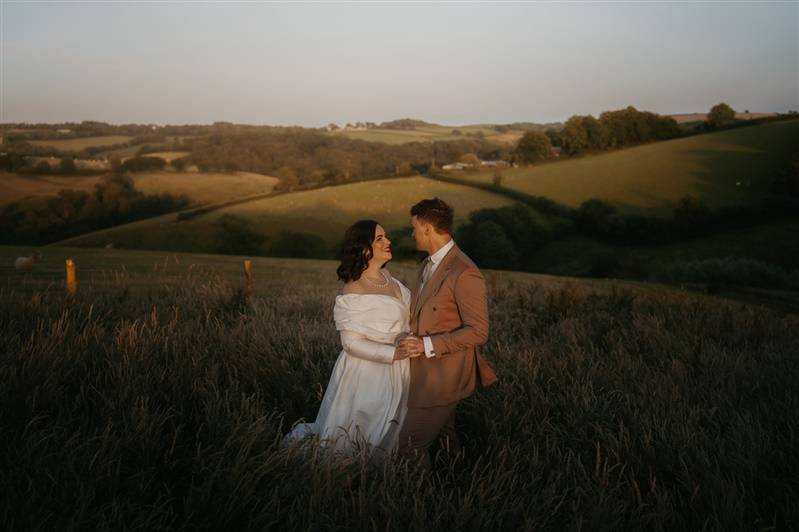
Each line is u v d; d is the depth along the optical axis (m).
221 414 3.07
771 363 5.11
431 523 2.35
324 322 6.58
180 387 3.47
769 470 2.92
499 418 3.52
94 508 2.23
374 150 140.12
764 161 92.56
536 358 4.88
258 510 2.42
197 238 81.19
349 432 3.00
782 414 3.71
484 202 90.88
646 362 5.37
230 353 4.45
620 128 123.56
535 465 2.88
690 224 75.00
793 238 70.56
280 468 2.63
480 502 2.45
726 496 2.52
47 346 3.83
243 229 80.19
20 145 132.38
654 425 3.32
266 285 14.70
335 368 3.19
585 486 2.71
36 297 6.41
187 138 154.12
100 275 18.77
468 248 74.69
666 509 2.52
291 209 90.56
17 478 2.33
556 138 138.38
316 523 2.29
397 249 68.12
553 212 83.88
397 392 3.09
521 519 2.47
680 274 56.53
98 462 2.48
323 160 130.12
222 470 2.50
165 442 2.82
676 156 102.50
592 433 3.38
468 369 3.00
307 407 3.73
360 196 96.81
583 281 28.30
